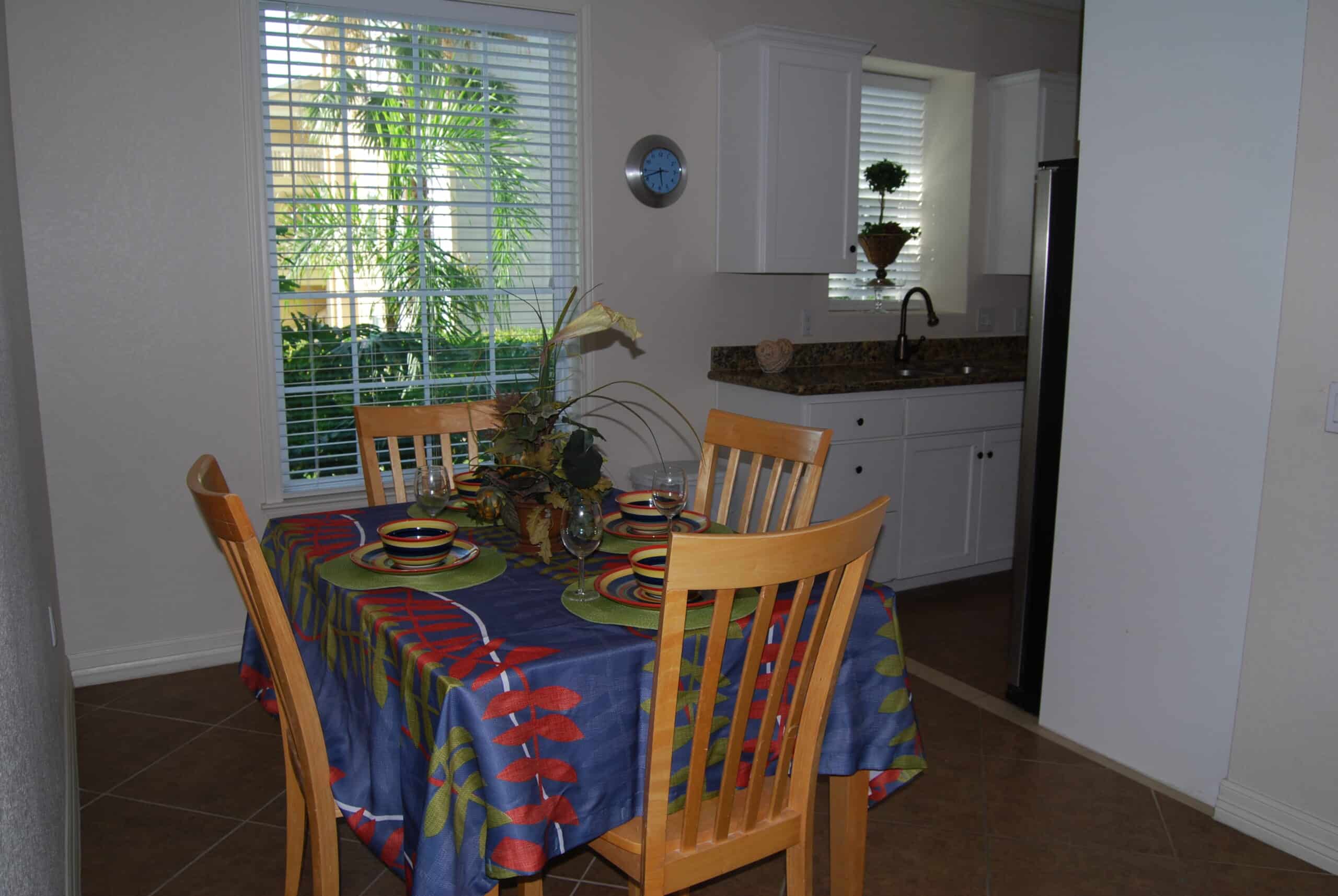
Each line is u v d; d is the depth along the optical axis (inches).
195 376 119.1
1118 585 99.0
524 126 138.6
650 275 148.9
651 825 53.0
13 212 99.6
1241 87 84.0
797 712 58.8
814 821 91.7
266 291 121.5
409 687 54.7
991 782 97.4
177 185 115.2
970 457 156.5
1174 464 92.4
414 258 133.2
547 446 75.0
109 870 81.7
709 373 155.8
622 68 141.6
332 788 65.5
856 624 64.4
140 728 107.1
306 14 121.8
